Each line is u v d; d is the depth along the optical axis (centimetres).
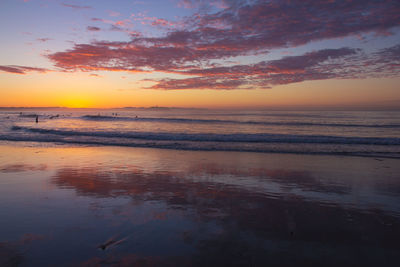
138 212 421
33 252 288
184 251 294
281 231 353
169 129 2392
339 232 352
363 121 3609
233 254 289
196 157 983
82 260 272
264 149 1184
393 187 589
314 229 361
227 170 761
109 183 611
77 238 323
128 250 294
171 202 475
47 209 430
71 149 1171
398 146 1276
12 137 1562
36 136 1630
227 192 545
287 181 642
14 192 529
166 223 375
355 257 287
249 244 313
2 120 3969
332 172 740
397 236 340
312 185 605
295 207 455
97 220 383
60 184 596
